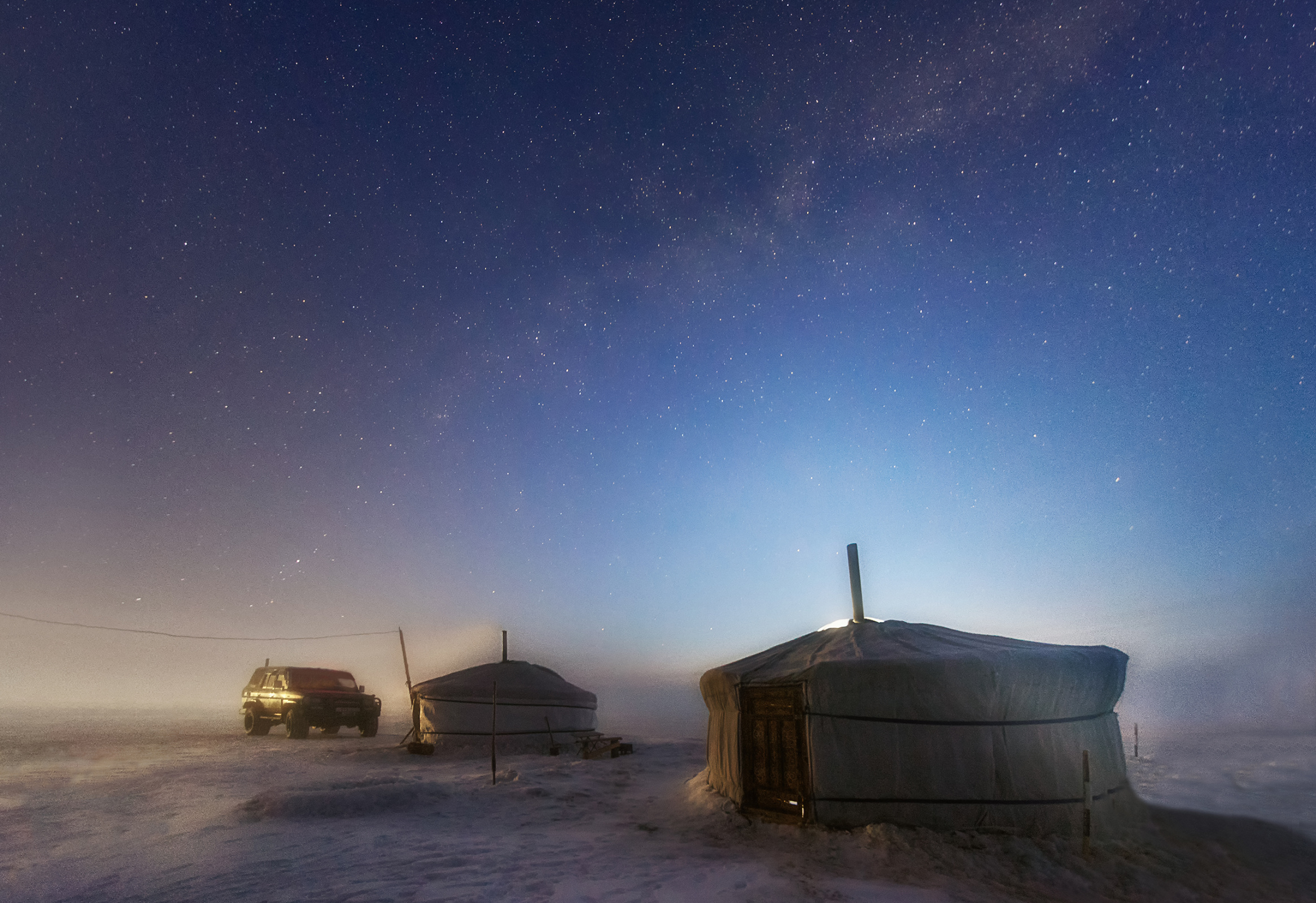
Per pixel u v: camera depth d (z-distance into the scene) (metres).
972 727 7.13
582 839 7.13
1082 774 7.14
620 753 14.70
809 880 5.62
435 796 8.95
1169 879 5.77
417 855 6.28
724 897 5.17
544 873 5.76
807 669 7.43
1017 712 7.17
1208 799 8.42
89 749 15.80
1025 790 6.93
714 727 8.91
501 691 16.06
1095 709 7.66
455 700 15.71
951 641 8.15
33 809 8.46
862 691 7.29
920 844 6.47
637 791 10.17
